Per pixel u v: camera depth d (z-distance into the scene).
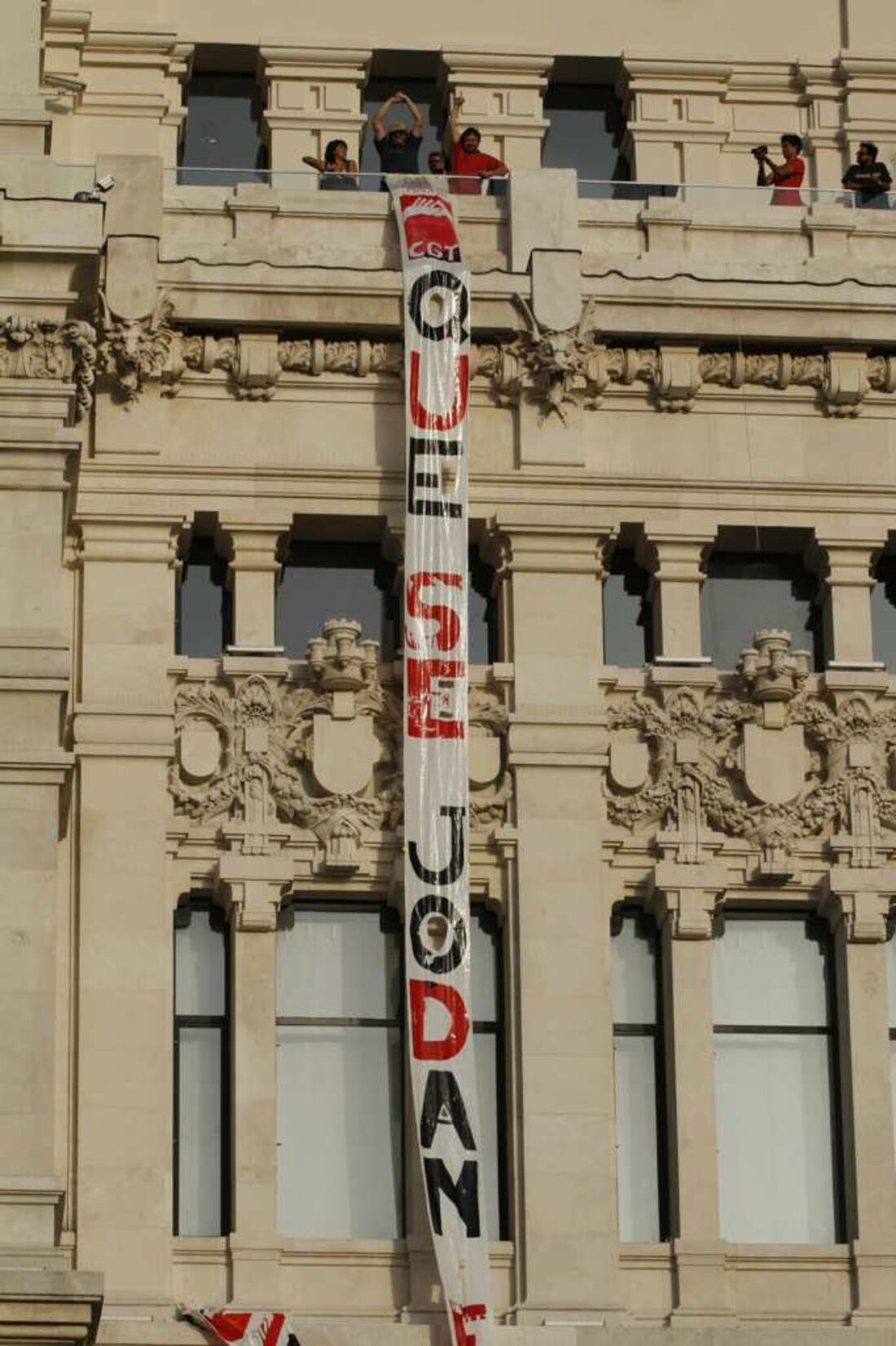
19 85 69.00
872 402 69.94
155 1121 65.00
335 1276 65.12
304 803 67.12
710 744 68.25
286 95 75.56
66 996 65.56
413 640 67.06
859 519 69.50
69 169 67.81
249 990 66.19
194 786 67.12
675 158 75.69
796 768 68.12
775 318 69.38
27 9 69.50
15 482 66.12
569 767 67.56
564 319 68.88
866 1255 65.81
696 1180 66.00
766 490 69.38
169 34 75.00
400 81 76.50
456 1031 65.31
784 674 68.06
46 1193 62.38
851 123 75.88
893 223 71.19
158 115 74.88
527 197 69.81
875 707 68.75
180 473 68.31
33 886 64.06
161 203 68.94
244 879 66.56
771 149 75.94
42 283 67.12
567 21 76.12
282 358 68.81
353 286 68.81
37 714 64.94
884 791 68.19
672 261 69.81
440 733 66.69
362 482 68.69
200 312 68.44
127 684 67.25
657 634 69.06
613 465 69.19
